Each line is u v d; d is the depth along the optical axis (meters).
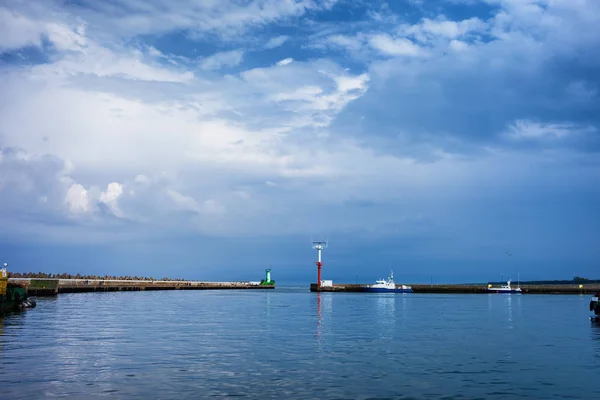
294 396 26.75
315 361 36.72
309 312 89.00
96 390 27.36
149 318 70.38
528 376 31.98
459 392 27.94
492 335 53.56
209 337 49.81
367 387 28.86
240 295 173.00
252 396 26.66
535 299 161.12
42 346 41.91
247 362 36.03
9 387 27.73
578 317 80.69
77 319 66.25
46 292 128.25
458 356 39.41
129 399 25.75
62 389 27.45
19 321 62.69
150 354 38.84
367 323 67.44
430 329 59.69
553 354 40.69
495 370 33.84
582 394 27.69
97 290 167.25
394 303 126.44
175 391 27.42
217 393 27.16
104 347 41.97
